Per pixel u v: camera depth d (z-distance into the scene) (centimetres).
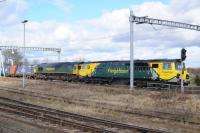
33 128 2144
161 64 4956
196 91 4056
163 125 2400
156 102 3497
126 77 5578
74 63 7125
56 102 3744
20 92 4847
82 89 4959
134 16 4553
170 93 3841
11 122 2344
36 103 3691
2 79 7750
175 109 3072
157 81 5016
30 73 8888
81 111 3031
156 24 4706
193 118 2622
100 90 4691
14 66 9962
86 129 2073
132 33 4569
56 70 7706
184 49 3916
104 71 6075
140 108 3212
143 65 5216
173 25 4869
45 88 5450
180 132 2142
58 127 2200
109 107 3284
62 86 5525
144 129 2059
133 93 4175
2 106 3247
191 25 5078
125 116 2780
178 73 4766
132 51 4578
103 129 2038
